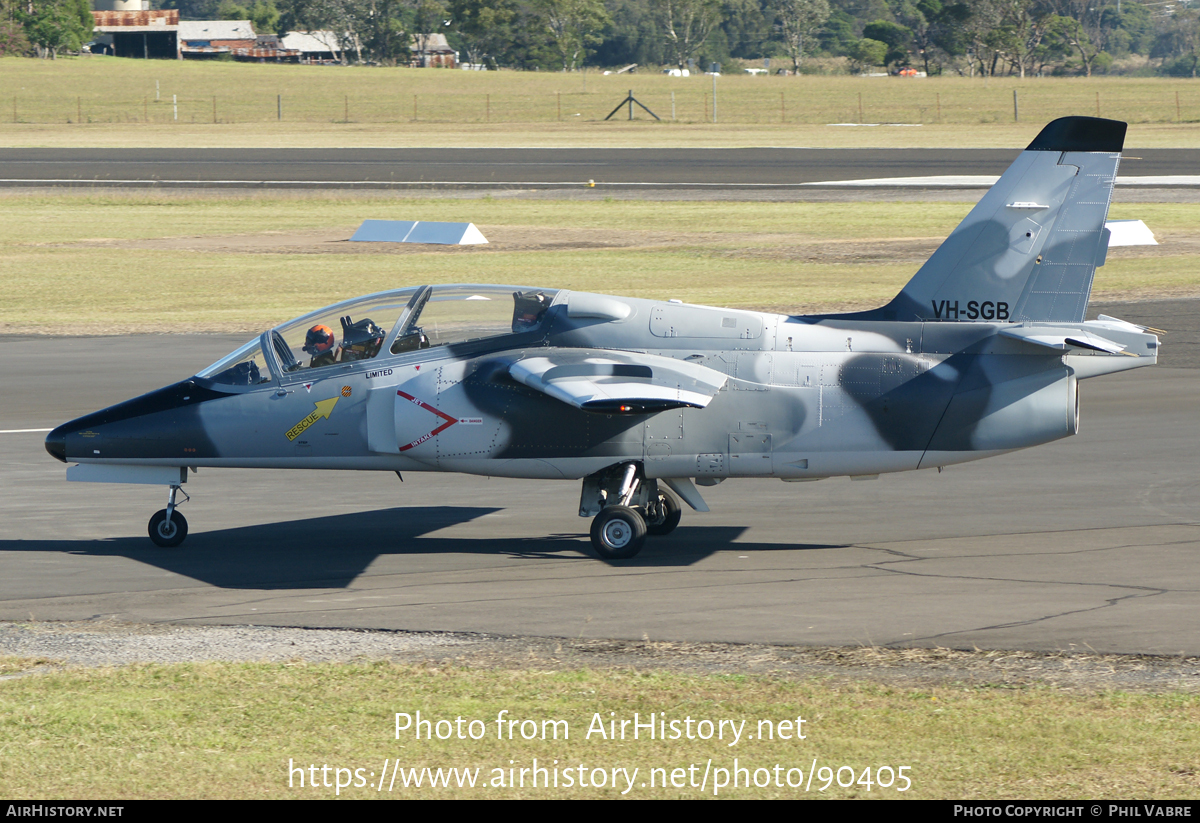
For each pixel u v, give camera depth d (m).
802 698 28.47
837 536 46.91
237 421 45.78
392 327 45.62
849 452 44.22
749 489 56.00
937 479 57.03
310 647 33.50
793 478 45.00
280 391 45.69
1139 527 47.16
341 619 36.31
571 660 31.94
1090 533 46.38
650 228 162.75
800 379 44.03
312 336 46.03
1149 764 24.33
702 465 44.44
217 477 60.00
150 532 46.59
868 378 43.91
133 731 26.88
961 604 36.78
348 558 44.56
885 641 33.16
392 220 169.50
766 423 44.00
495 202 185.88
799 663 31.36
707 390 42.97
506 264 137.38
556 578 41.09
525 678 30.17
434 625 35.47
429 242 153.12
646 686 29.45
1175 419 69.31
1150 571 40.50
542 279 126.94
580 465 44.53
